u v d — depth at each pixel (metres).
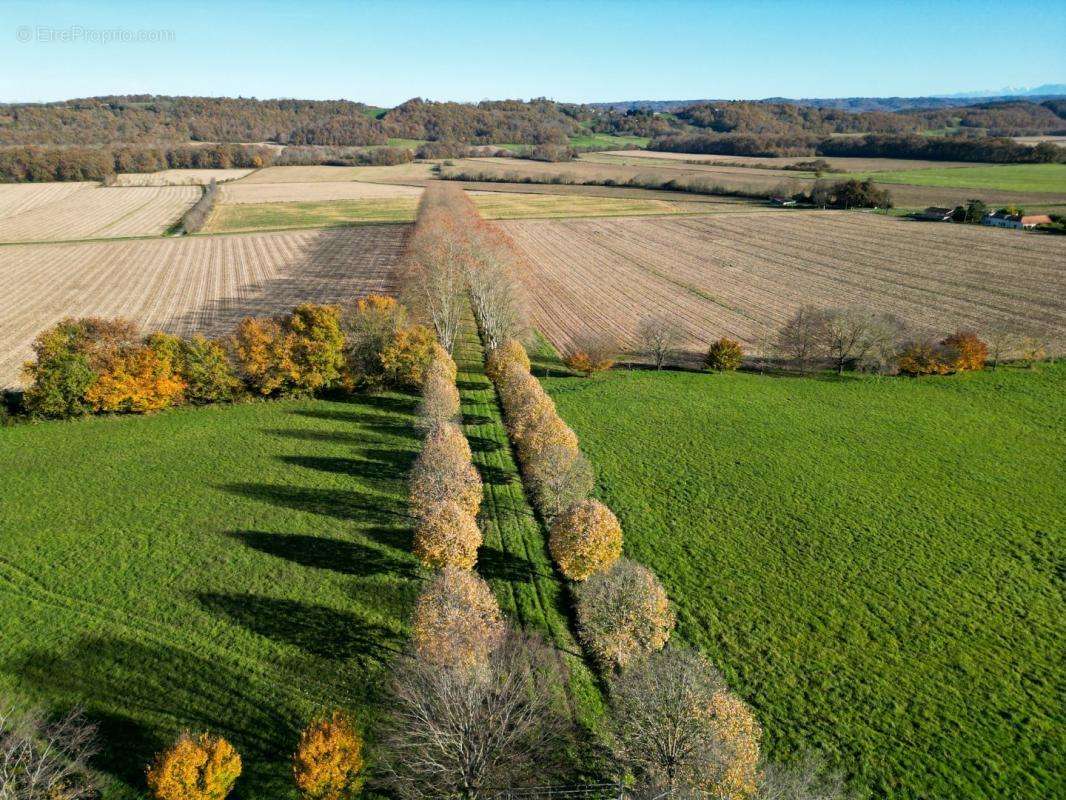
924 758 28.95
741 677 33.06
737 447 57.41
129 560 41.16
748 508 47.91
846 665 33.88
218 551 42.06
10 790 24.78
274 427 60.09
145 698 31.31
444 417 57.22
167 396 62.12
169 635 35.09
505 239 111.94
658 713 26.36
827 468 53.66
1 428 59.00
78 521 45.16
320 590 38.75
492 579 40.28
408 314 77.56
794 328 80.44
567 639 35.78
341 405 65.50
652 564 41.53
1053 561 41.81
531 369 78.94
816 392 70.50
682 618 37.00
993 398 67.44
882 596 38.84
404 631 35.84
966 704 31.67
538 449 49.91
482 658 29.28
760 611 37.59
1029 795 27.38
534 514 47.62
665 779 24.97
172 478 50.81
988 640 35.56
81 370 59.41
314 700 31.30
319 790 24.45
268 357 64.69
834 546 43.50
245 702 31.14
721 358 76.56
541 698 30.70
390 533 44.66
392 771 25.91
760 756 28.48
